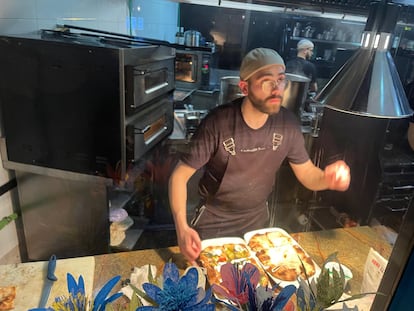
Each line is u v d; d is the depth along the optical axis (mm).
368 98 679
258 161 971
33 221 1432
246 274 557
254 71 888
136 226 1389
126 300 716
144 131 1262
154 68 1316
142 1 1938
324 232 991
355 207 953
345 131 927
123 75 1146
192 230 913
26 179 1365
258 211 1036
